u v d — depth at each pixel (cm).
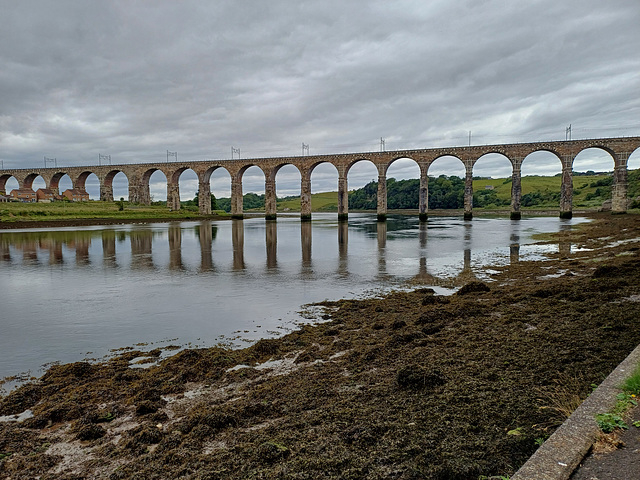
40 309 1567
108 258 2973
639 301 1177
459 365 822
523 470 371
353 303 1572
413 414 625
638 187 8525
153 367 998
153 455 602
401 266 2477
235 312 1496
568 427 434
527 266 2303
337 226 6512
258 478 500
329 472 495
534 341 923
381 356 953
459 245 3544
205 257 2995
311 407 711
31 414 789
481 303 1407
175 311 1520
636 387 503
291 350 1084
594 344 852
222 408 735
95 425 709
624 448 391
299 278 2142
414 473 470
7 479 575
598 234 3834
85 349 1145
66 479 569
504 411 601
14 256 3109
